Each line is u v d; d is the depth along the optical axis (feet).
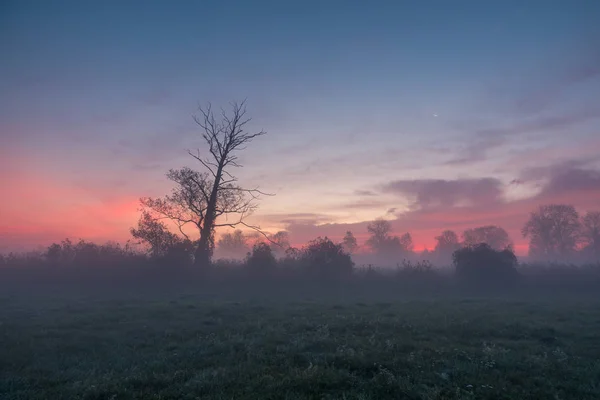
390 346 37.96
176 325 52.31
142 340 43.47
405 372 29.78
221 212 139.74
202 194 138.00
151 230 133.90
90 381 27.99
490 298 97.96
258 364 32.17
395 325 50.21
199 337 44.24
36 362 34.50
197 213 138.21
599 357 36.58
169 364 32.96
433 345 39.45
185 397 24.89
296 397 24.50
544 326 51.29
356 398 24.47
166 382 27.84
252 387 26.40
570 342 42.93
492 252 129.70
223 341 41.88
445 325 50.96
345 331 47.62
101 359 35.50
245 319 58.13
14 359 35.12
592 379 29.22
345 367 31.04
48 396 25.48
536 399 25.43
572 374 30.63
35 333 46.19
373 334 44.14
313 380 27.09
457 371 30.32
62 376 30.04
